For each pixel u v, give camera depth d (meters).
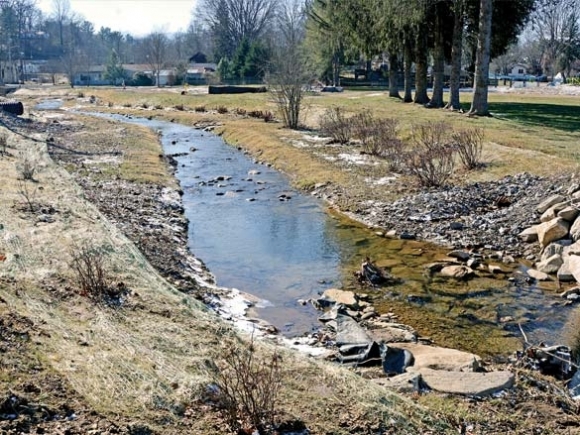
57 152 18.52
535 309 7.82
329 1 31.92
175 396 4.48
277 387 4.70
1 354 4.57
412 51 30.84
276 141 21.42
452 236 10.89
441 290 8.49
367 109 26.34
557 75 68.31
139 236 9.99
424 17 26.22
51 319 5.46
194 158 20.22
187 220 12.20
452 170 14.88
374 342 6.34
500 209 12.01
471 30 27.67
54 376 4.46
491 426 4.72
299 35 45.41
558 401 5.19
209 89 45.19
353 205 13.27
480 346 6.75
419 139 18.38
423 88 30.66
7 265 6.73
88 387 4.42
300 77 25.45
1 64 76.19
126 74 77.88
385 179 15.18
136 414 4.19
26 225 8.60
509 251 10.12
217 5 78.69
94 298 6.18
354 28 29.67
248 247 10.52
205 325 5.97
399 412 4.67
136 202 12.77
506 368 5.98
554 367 6.04
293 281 8.86
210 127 28.41
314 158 18.11
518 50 89.31
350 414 4.53
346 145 20.25
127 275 7.05
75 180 14.03
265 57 56.34
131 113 36.25
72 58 75.00
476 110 23.66
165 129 28.78
